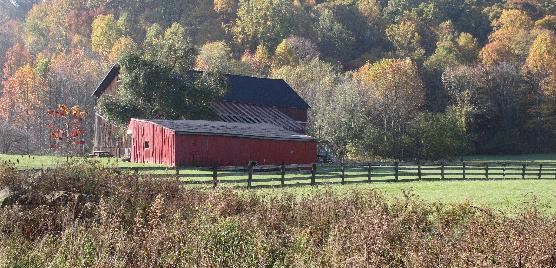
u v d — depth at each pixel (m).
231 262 8.36
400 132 65.38
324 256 8.52
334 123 62.16
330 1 121.75
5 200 11.18
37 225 10.12
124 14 98.12
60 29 101.56
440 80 83.62
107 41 93.19
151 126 33.69
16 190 11.74
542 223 9.69
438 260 7.97
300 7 108.50
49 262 8.12
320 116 63.56
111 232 9.09
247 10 102.44
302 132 49.03
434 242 8.76
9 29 112.31
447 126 64.06
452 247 8.50
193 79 46.25
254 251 8.76
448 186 23.78
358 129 62.12
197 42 102.69
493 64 83.88
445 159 63.03
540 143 80.25
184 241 8.94
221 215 11.16
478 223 9.85
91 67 79.00
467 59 92.38
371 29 108.69
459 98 77.38
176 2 108.75
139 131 34.81
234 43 101.81
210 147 32.72
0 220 9.85
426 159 62.53
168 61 45.44
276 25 100.75
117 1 107.25
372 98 67.38
